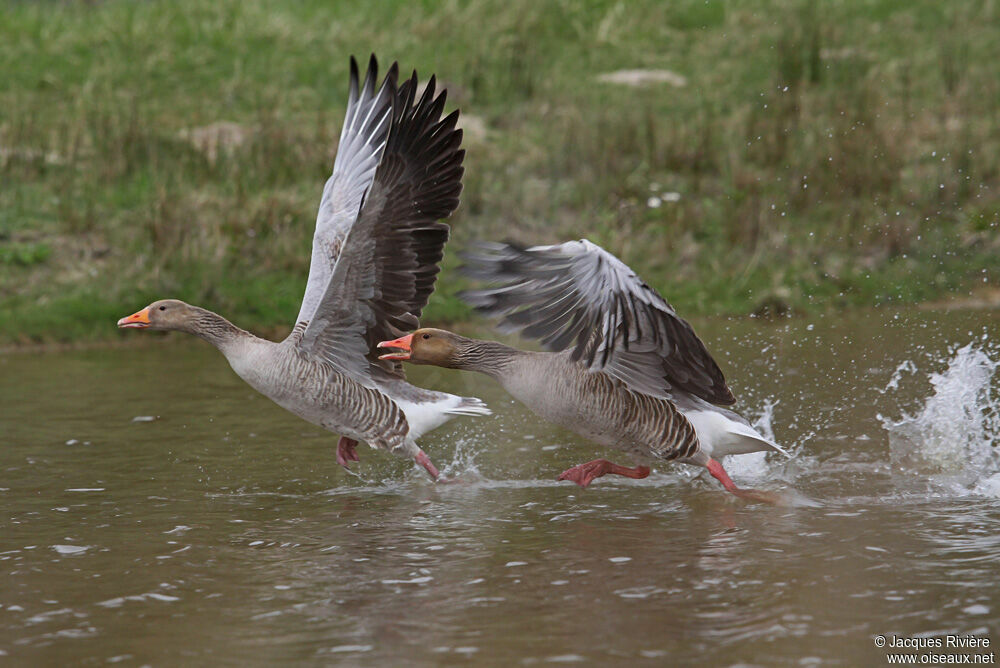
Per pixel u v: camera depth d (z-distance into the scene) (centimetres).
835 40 2652
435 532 901
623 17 2822
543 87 2506
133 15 2730
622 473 1039
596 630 688
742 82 2506
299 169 2139
